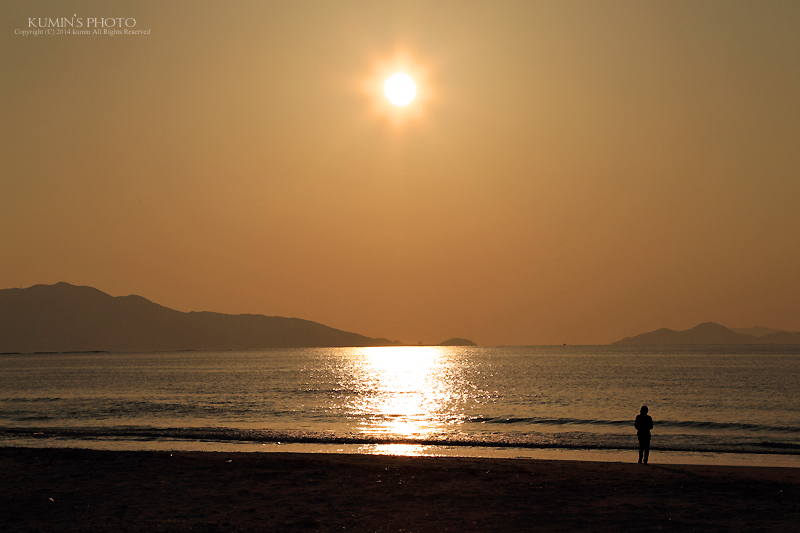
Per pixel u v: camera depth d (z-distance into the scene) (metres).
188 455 22.86
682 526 12.80
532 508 14.36
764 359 179.00
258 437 31.28
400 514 13.73
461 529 12.52
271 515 13.57
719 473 19.73
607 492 16.28
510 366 158.12
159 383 92.19
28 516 13.38
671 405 51.47
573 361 185.62
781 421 39.41
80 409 49.19
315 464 20.56
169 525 12.66
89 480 17.56
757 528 12.62
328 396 64.38
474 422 39.53
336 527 12.63
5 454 22.48
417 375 118.06
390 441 30.08
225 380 101.12
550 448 28.45
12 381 101.38
